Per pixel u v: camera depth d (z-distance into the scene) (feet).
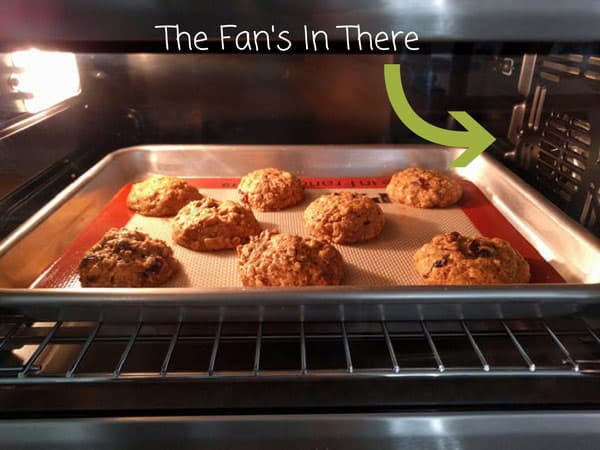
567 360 0.68
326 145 1.36
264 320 0.76
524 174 1.33
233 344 0.74
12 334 0.72
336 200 1.12
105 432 0.65
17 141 1.02
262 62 1.30
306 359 0.72
